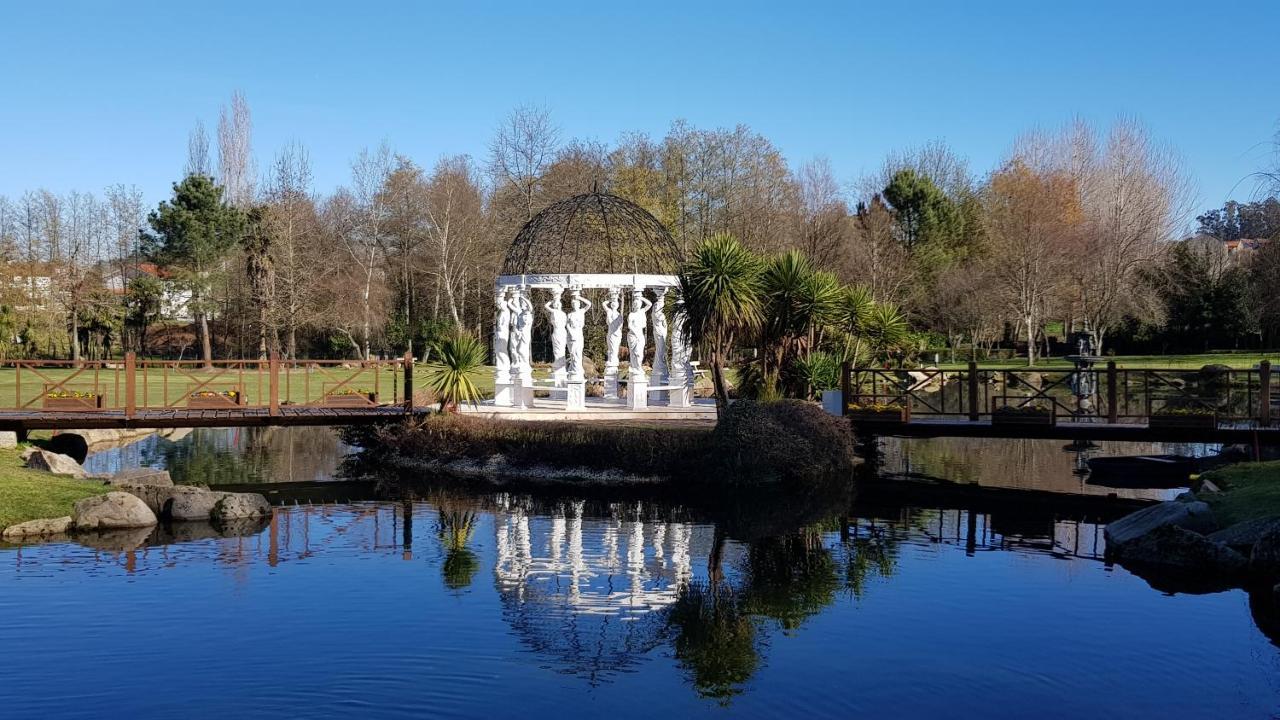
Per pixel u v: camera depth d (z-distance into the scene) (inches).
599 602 470.3
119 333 2160.4
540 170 1964.8
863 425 865.5
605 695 351.6
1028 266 1894.7
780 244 1951.3
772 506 722.2
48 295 1979.6
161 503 685.3
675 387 978.1
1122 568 532.1
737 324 847.1
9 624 426.0
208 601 465.7
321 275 2017.7
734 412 800.9
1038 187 1968.5
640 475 797.9
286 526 650.2
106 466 922.7
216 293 2095.2
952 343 2145.7
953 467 921.5
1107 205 1977.1
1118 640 409.7
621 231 1167.6
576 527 646.5
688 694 352.5
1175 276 1973.4
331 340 2119.8
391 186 2246.6
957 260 2290.8
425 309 2237.9
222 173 2197.3
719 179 2030.0
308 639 409.7
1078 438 795.4
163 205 2076.8
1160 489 795.4
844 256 1921.8
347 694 349.4
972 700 346.6
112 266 2379.4
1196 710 337.7
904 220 2377.0
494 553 571.8
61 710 332.8
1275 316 1189.7
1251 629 422.6
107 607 453.1
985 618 441.1
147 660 382.3
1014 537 615.2
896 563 547.8
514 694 350.9
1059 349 2294.5
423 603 465.7
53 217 2263.8
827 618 443.5
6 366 1790.1
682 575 523.8
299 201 1958.7
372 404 959.0
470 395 906.7
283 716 329.1
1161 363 1712.6
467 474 851.4
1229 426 792.9
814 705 343.3
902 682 364.2
